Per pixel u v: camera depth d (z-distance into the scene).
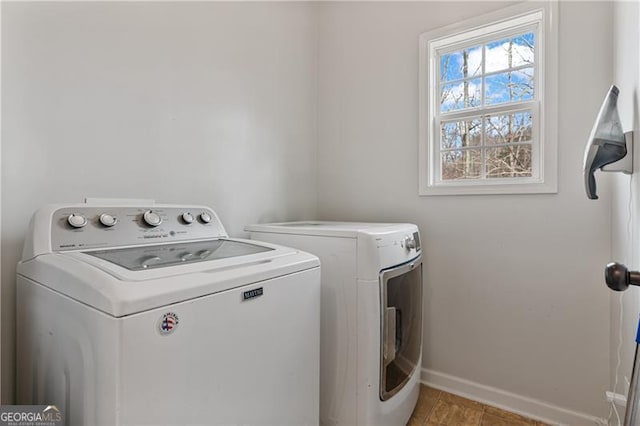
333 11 2.53
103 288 0.72
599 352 1.60
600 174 1.59
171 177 1.64
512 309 1.82
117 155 1.44
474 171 2.04
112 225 1.12
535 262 1.76
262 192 2.13
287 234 1.62
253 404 0.95
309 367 1.17
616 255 1.48
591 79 1.60
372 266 1.37
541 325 1.75
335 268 1.45
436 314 2.06
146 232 1.19
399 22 2.21
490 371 1.89
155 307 0.72
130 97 1.48
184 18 1.70
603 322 1.59
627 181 1.32
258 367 0.97
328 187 2.54
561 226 1.69
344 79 2.46
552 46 1.69
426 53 2.10
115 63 1.43
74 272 0.81
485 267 1.90
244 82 2.02
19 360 1.05
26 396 1.01
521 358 1.80
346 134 2.45
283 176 2.29
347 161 2.45
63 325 0.82
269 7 2.19
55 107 1.26
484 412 1.80
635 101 1.20
